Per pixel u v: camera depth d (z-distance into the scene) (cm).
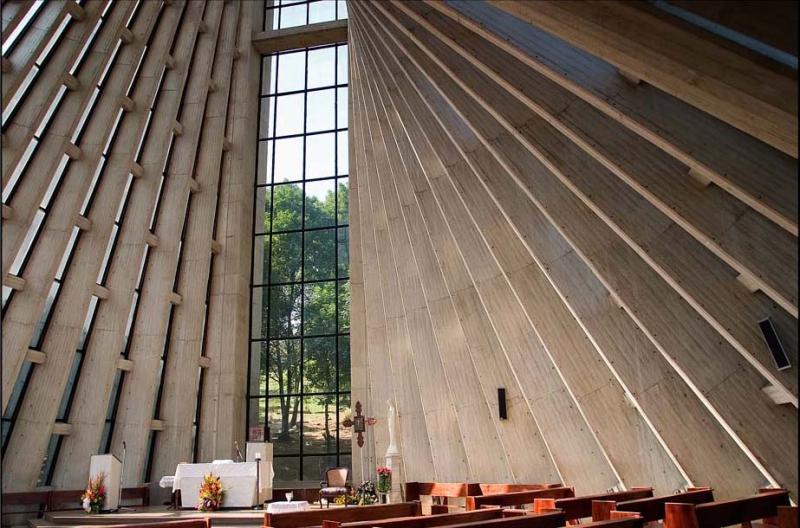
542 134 870
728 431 725
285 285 1784
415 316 1312
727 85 441
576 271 931
